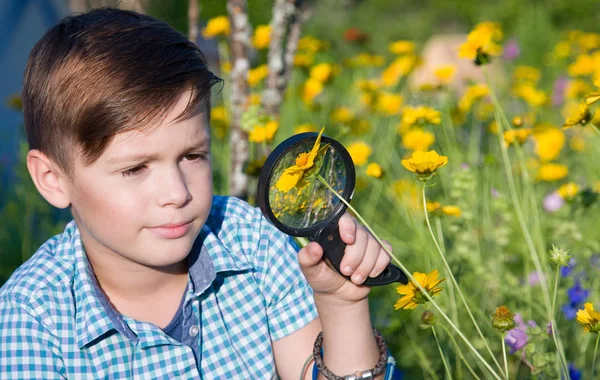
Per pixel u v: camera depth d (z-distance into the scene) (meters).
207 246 1.46
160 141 1.24
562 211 2.62
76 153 1.26
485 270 2.32
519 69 4.40
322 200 1.23
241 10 2.58
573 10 9.08
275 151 1.17
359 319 1.34
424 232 2.38
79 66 1.25
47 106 1.27
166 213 1.26
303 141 1.18
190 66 1.29
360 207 3.22
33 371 1.32
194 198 1.28
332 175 1.23
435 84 3.75
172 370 1.40
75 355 1.36
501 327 1.41
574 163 3.54
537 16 7.37
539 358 1.70
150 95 1.23
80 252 1.41
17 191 3.04
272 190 1.18
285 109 3.73
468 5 10.02
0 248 2.93
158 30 1.33
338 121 3.48
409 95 3.96
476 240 2.36
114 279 1.41
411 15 10.20
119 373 1.38
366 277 1.28
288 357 1.51
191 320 1.44
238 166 2.57
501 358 2.04
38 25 4.55
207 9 7.73
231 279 1.50
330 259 1.25
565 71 5.18
